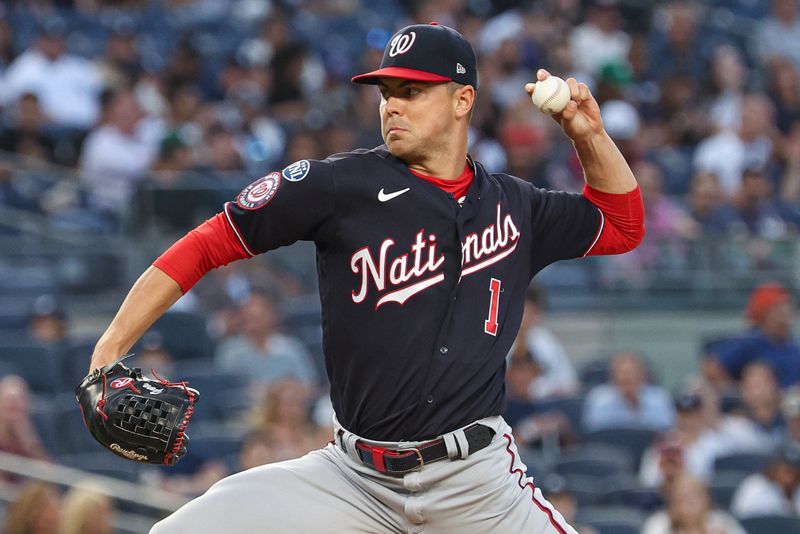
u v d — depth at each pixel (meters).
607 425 32.66
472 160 13.55
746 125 46.78
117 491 24.12
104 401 12.27
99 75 44.22
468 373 12.95
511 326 13.29
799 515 29.48
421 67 12.78
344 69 50.12
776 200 45.16
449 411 12.91
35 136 39.69
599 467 30.50
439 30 12.98
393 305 12.80
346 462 13.27
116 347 12.47
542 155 42.31
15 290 35.31
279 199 12.61
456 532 13.20
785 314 35.72
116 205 37.06
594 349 38.69
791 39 61.16
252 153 42.12
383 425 12.95
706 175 42.44
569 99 13.44
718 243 39.56
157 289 12.50
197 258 12.60
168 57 49.06
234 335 34.78
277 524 13.02
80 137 40.53
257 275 36.16
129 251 36.53
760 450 32.16
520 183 13.84
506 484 13.21
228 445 28.81
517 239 13.40
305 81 47.91
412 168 13.17
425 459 12.95
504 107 45.50
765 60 56.94
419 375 12.83
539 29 54.09
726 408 33.94
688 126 49.53
